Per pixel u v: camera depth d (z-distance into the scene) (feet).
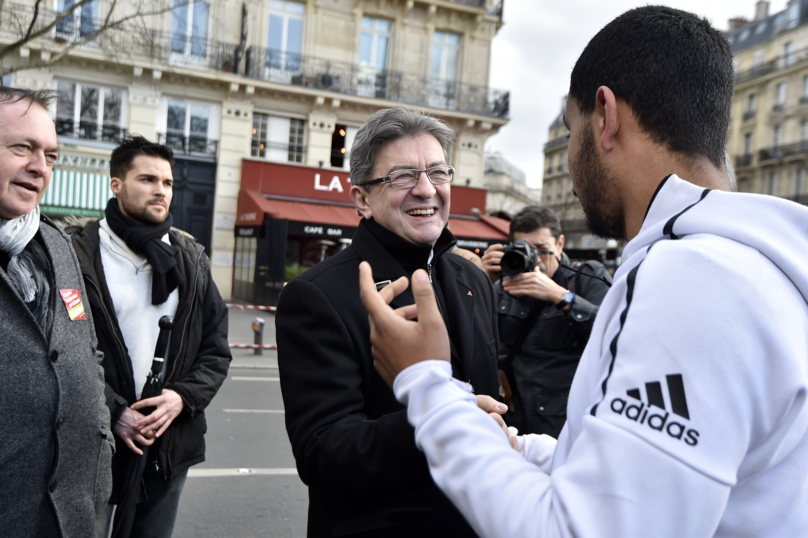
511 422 8.58
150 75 50.72
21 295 4.79
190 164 53.67
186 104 53.57
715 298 2.01
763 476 2.14
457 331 4.96
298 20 56.80
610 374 2.15
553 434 8.23
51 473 4.66
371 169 4.99
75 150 48.47
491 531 2.13
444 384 2.53
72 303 5.23
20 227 4.78
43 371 4.66
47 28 26.07
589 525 1.87
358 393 4.11
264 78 55.16
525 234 9.51
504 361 8.57
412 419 2.53
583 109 2.98
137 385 7.43
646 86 2.67
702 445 1.87
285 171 55.06
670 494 1.83
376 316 2.73
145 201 7.61
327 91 55.93
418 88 59.77
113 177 7.74
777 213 2.32
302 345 4.20
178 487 7.69
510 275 8.13
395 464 3.24
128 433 6.73
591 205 3.00
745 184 109.81
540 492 2.11
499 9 62.13
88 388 5.18
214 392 7.79
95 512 5.37
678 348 1.97
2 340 4.46
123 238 7.55
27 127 4.73
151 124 51.21
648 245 2.50
